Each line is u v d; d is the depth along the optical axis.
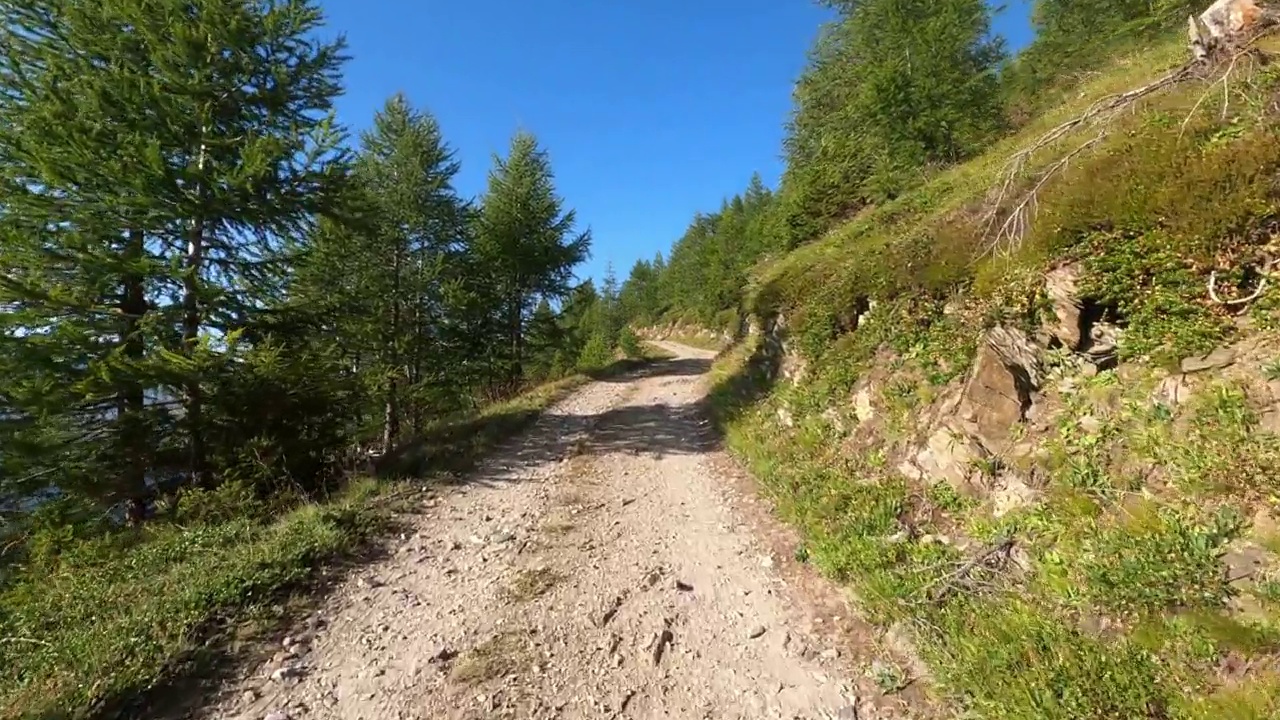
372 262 16.62
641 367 27.44
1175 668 3.22
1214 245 4.22
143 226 8.93
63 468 8.62
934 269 7.19
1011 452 5.27
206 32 9.18
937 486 5.90
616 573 6.22
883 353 8.05
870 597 5.04
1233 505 3.53
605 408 15.91
